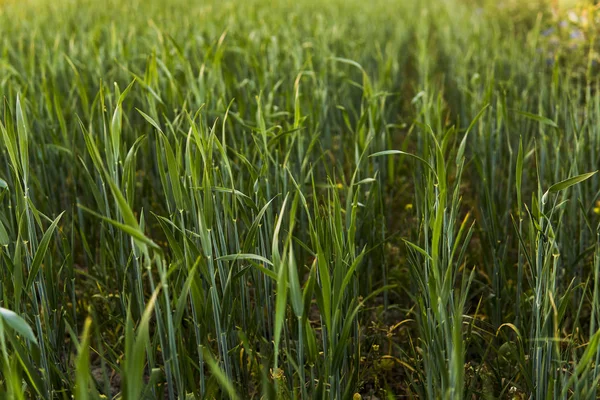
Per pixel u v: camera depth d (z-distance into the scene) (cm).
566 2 667
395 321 330
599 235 238
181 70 464
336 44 640
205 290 262
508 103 474
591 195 340
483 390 241
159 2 1068
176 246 223
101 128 342
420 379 241
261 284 273
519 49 600
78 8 966
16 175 226
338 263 209
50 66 438
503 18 875
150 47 544
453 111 580
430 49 855
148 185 379
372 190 307
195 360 253
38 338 223
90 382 179
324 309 201
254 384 273
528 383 233
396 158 485
